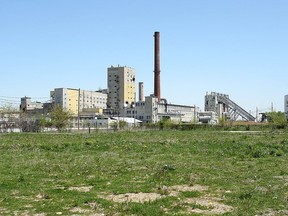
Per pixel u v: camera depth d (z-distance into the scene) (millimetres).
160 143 41125
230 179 18953
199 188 16719
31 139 51312
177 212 12422
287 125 97688
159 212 12266
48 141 46656
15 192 15758
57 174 20609
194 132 79375
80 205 13398
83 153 32938
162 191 15750
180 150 35219
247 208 12961
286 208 13016
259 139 49719
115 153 32781
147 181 18250
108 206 13188
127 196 14945
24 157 29531
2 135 61500
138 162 26109
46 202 13844
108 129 97312
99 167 23266
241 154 31875
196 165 24547
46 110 162500
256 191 15750
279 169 22672
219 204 13688
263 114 171875
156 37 150875
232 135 63156
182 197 14703
